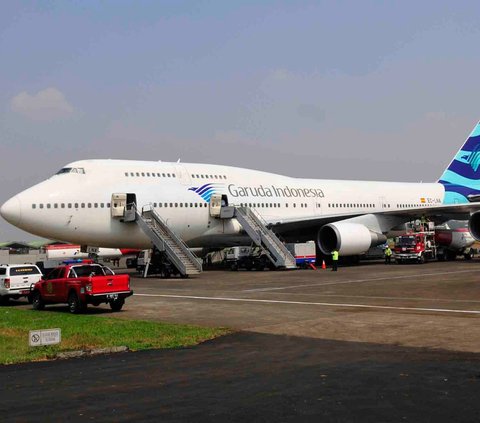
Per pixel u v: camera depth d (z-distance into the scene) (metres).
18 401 8.41
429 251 40.38
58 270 20.61
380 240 38.84
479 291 21.77
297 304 19.20
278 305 19.09
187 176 37.09
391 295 21.09
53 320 16.97
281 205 40.28
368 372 9.71
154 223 34.16
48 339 12.41
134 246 35.28
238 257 36.91
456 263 39.69
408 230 43.28
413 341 12.42
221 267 41.34
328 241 37.91
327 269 35.94
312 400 8.14
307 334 13.66
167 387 9.05
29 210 31.48
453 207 37.50
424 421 7.13
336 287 24.34
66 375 10.02
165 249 32.44
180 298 22.03
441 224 46.72
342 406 7.82
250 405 7.97
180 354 11.68
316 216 41.09
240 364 10.60
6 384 9.45
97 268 20.83
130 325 15.42
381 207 46.25
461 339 12.52
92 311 19.36
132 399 8.41
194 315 17.39
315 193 42.75
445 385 8.77
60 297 19.59
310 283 26.41
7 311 20.22
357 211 44.66
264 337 13.41
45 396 8.66
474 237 37.22
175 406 8.02
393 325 14.53
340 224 36.56
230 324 15.46
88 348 12.21
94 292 18.45
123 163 35.50
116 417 7.59
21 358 11.45
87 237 33.22
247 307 18.83
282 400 8.17
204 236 37.38
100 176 34.00
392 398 8.14
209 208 36.91
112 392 8.83
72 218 32.41
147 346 12.54
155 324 15.50
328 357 11.02
